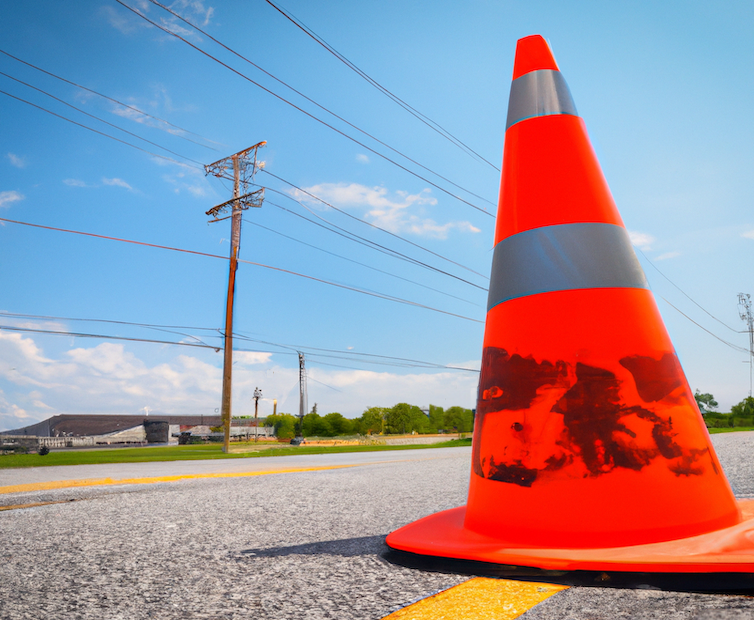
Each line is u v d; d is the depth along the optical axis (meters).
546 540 1.84
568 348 2.04
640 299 2.17
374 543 2.51
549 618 1.29
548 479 1.91
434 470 8.04
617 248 2.25
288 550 2.42
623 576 1.54
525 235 2.38
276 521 3.34
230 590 1.77
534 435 1.99
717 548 1.59
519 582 1.65
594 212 2.33
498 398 2.17
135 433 58.53
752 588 1.39
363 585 1.75
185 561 2.26
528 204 2.44
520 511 1.94
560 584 1.60
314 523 3.21
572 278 2.16
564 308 2.12
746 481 4.43
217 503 4.43
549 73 2.72
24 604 1.66
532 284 2.24
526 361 2.12
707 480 1.92
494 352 2.29
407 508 3.78
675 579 1.47
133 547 2.60
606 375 1.96
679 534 1.77
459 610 1.41
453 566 1.88
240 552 2.42
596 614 1.29
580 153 2.49
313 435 67.12
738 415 50.84
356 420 68.38
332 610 1.50
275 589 1.76
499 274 2.43
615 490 1.81
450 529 2.38
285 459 15.52
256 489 5.69
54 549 2.60
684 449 1.92
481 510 2.12
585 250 2.22
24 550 2.60
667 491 1.82
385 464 10.62
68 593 1.78
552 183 2.42
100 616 1.52
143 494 5.45
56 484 7.17
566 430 1.93
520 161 2.57
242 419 76.62
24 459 15.26
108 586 1.87
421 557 2.04
